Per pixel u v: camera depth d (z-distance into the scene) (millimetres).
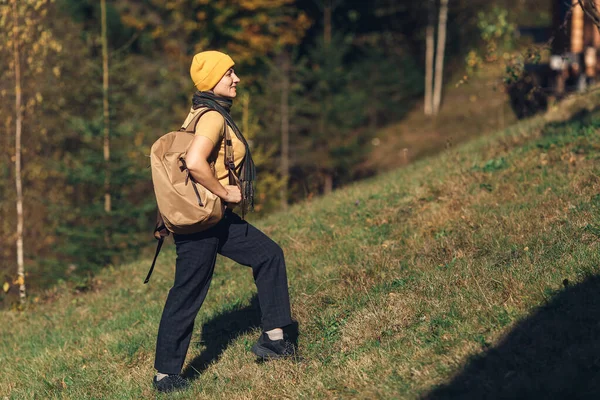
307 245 7340
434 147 27188
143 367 5148
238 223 4305
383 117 31484
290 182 24703
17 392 5211
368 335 4465
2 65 14516
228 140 4137
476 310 4262
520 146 9344
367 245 6699
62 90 18453
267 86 24812
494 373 3551
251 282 6676
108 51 18250
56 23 18500
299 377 4184
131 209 16250
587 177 6656
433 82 33281
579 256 4570
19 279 10078
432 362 3832
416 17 36125
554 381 3303
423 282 4965
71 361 5660
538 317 3961
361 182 11758
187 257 4230
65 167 16938
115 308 7395
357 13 36469
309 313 5176
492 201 6953
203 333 5504
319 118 25625
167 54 26031
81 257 15852
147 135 20578
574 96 10953
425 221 6891
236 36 26000
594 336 3652
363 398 3666
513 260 4965
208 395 4285
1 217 18625
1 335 7613
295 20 28297
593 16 6953
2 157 17453
